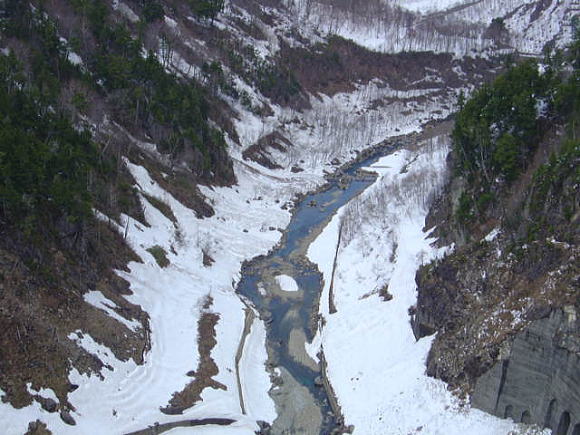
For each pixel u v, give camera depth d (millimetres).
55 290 44531
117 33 86312
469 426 38594
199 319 53438
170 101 80125
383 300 54281
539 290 39500
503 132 55281
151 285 54344
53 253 47188
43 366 39062
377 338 50250
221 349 50656
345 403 45188
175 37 102312
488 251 46719
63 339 41688
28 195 46969
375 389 45031
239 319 55719
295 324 56781
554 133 53594
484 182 54562
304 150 101562
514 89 55750
